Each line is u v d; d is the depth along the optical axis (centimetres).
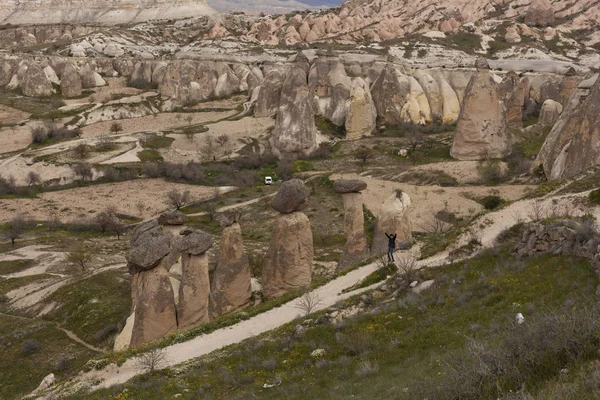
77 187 9656
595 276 2133
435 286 2753
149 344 3175
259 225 7469
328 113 12606
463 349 1786
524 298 2195
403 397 1517
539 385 1162
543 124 10994
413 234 6078
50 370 3953
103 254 6725
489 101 9381
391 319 2492
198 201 8800
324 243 6494
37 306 5194
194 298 3884
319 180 8638
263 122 12519
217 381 2348
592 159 6178
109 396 2420
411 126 12294
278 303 3375
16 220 7888
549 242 2570
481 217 3697
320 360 2269
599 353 1195
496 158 9094
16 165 10325
